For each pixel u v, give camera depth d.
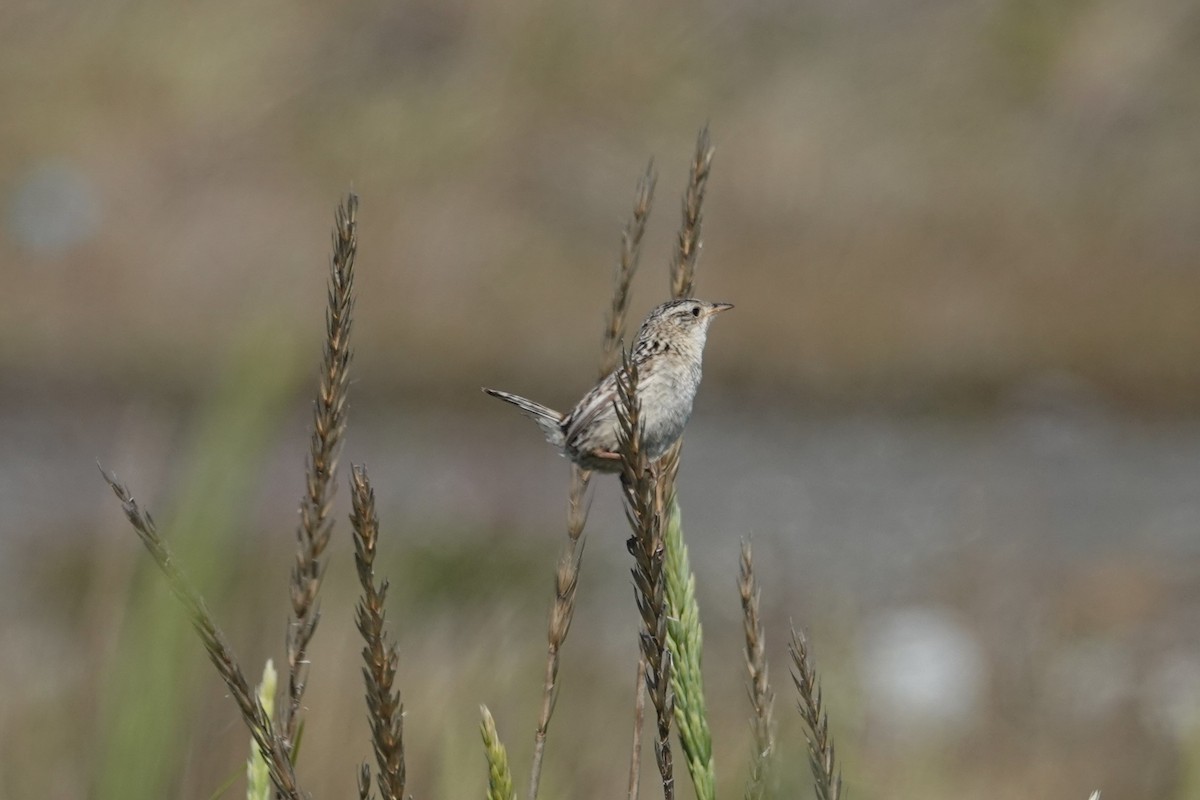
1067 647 11.08
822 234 24.72
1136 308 23.09
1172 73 27.81
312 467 2.96
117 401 19.61
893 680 9.67
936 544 14.77
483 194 25.97
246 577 5.61
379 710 2.72
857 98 27.53
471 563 9.92
